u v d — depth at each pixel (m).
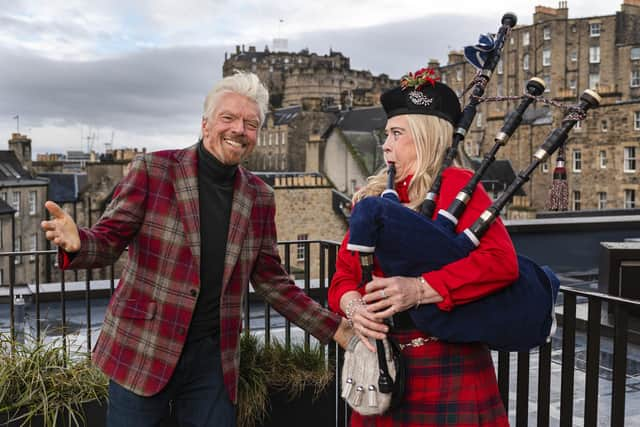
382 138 52.25
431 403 1.74
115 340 2.13
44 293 6.59
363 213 1.67
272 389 2.88
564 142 1.70
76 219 51.50
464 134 1.82
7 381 2.68
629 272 5.43
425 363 1.75
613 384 2.01
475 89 1.85
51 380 2.71
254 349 2.96
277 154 75.81
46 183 49.16
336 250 3.10
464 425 1.73
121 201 2.09
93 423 2.72
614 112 41.56
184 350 2.16
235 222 2.19
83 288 6.73
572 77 59.25
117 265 48.59
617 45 57.22
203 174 2.18
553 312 1.72
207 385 2.20
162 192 2.12
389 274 1.70
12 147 49.81
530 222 8.54
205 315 2.18
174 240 2.11
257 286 2.38
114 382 2.16
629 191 40.97
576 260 8.69
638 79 56.75
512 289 1.65
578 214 16.11
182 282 2.11
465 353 1.77
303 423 2.93
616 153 41.59
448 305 1.62
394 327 1.79
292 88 102.25
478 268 1.59
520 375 2.37
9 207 44.03
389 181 1.81
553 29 59.44
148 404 2.12
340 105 76.88
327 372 2.95
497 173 47.25
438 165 1.81
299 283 5.87
